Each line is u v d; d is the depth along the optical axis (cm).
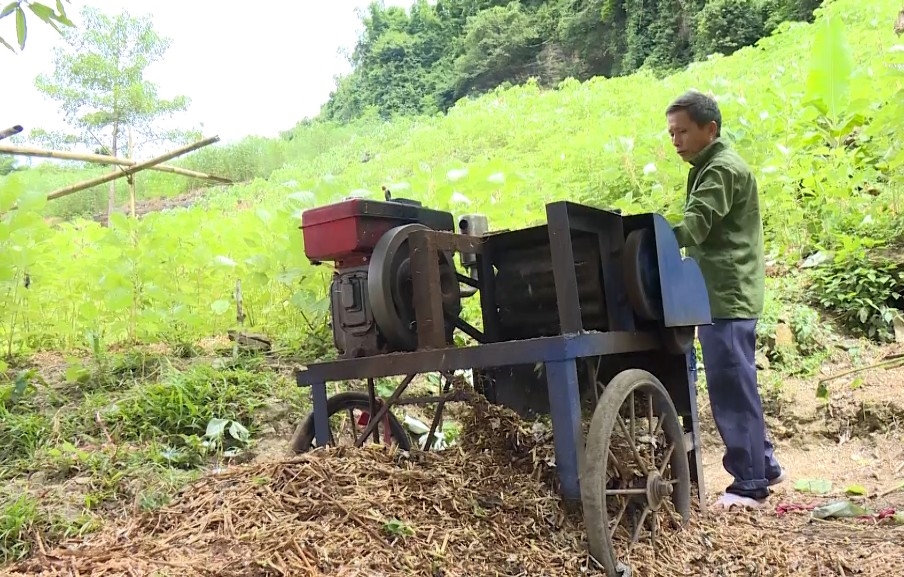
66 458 358
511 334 332
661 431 293
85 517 309
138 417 407
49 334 559
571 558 241
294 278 518
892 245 611
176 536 231
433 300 280
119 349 529
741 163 347
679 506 296
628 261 293
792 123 707
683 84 1396
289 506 240
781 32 1708
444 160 1483
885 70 698
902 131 622
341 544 219
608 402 253
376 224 298
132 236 516
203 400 427
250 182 2050
